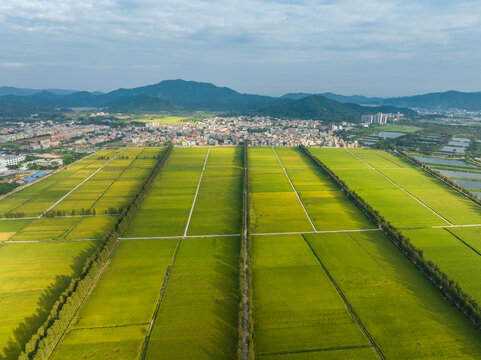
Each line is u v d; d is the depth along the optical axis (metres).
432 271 136.12
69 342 104.81
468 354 99.44
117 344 103.62
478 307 114.62
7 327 112.19
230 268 147.75
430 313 117.88
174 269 146.88
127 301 124.50
